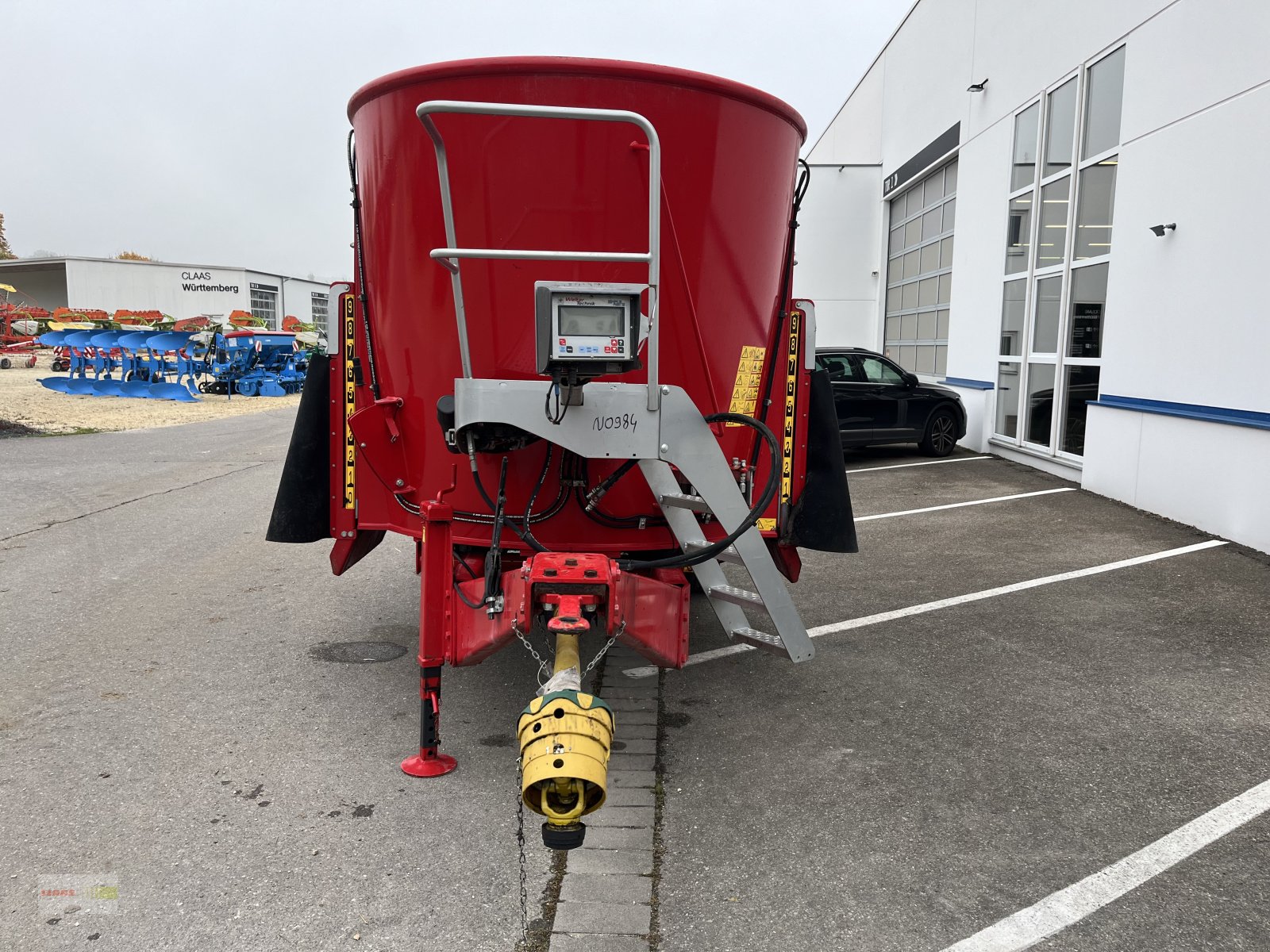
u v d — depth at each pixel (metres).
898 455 12.48
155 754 3.61
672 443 3.03
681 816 3.15
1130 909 2.61
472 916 2.58
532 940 2.48
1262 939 2.47
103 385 25.56
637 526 3.56
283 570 6.71
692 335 3.42
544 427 2.96
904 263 16.97
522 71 3.13
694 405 3.04
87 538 7.79
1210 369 7.25
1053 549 6.96
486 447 3.25
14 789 3.30
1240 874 2.77
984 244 12.24
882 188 18.00
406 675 4.54
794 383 4.00
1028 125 10.84
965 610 5.52
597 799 2.34
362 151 3.60
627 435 2.99
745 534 3.21
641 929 2.53
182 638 5.11
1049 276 10.34
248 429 17.48
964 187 12.95
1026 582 6.09
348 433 4.06
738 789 3.34
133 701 4.16
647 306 3.28
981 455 12.19
